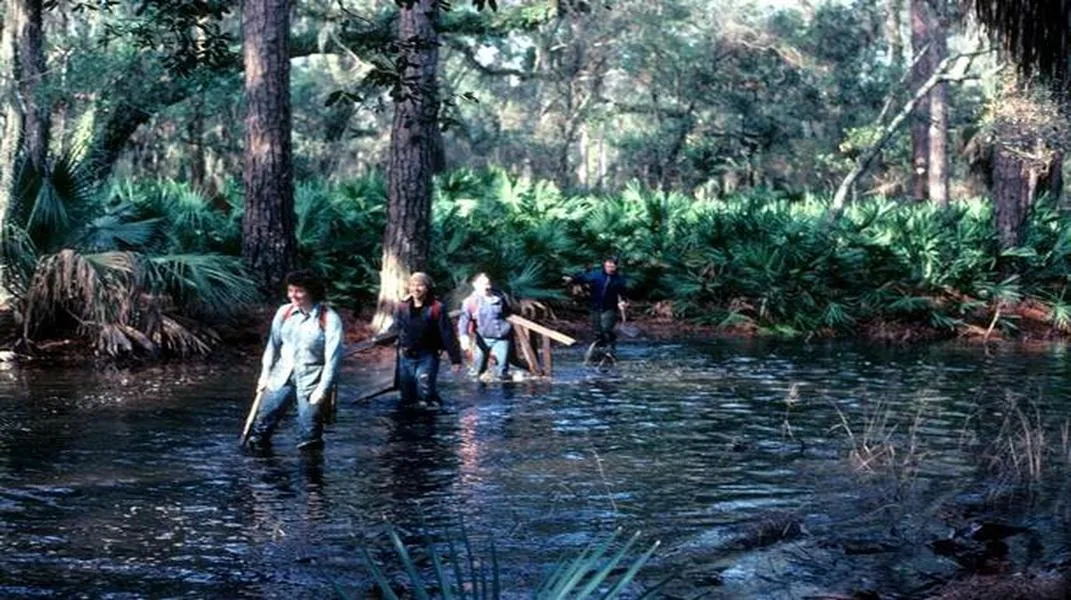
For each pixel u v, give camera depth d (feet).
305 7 115.03
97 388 48.06
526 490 31.04
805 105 197.98
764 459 35.42
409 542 25.91
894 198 191.62
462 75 189.57
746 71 196.95
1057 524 27.55
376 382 52.03
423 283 44.86
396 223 68.54
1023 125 86.58
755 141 193.77
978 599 21.11
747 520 28.02
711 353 67.46
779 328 79.77
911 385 53.62
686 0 199.11
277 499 29.73
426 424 41.34
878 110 199.72
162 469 33.09
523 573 23.59
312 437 35.96
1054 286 91.30
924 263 86.12
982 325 83.82
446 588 13.34
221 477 32.19
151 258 60.44
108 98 94.53
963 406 46.80
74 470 32.81
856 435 39.73
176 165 152.35
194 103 131.03
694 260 86.74
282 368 36.42
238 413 42.47
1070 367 62.03
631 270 88.63
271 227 69.41
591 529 27.17
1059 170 117.50
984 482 32.22
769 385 53.11
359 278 77.25
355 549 25.29
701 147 192.75
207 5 34.04
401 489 31.01
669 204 97.86
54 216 59.31
